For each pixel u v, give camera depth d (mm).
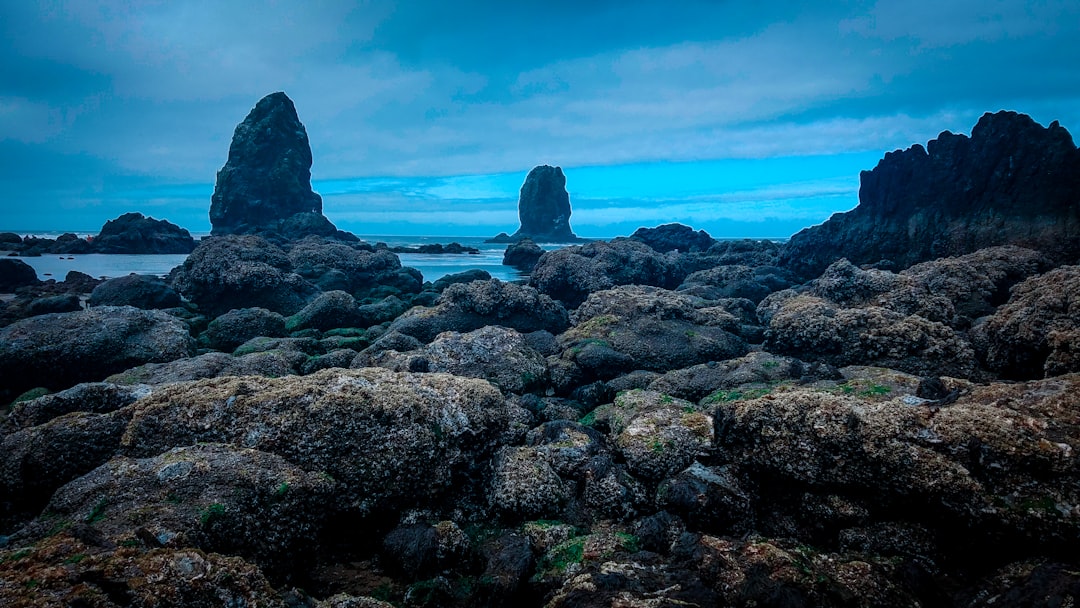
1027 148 34250
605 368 18844
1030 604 6395
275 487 8922
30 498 10328
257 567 7160
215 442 10375
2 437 11539
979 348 18828
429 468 10719
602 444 12086
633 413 13523
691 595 7230
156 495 8570
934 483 8641
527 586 8391
